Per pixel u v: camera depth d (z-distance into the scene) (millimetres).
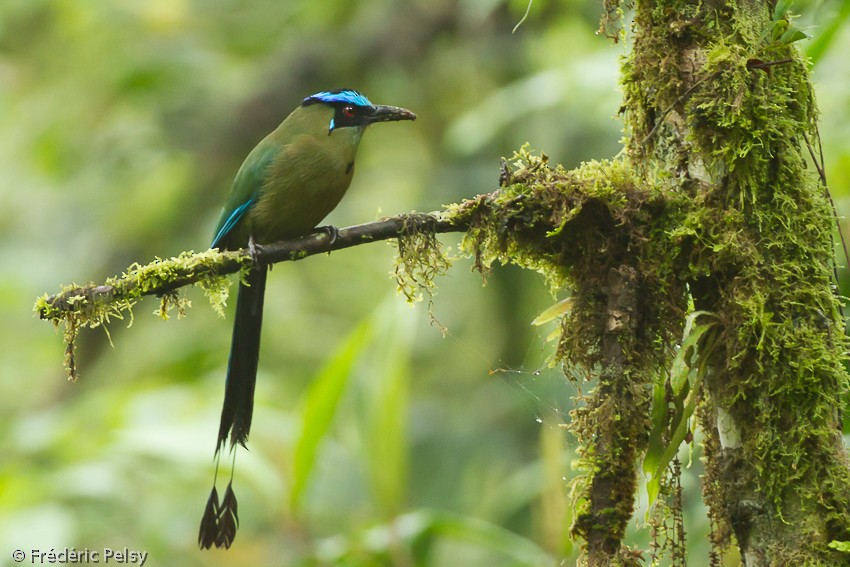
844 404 5648
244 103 17594
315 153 8695
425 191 15219
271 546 12922
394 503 9039
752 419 5586
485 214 6254
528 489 11156
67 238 17906
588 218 6051
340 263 17516
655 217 5941
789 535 5387
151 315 17469
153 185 17828
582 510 5637
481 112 13367
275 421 11906
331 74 17438
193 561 13016
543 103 12500
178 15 17766
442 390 15008
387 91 17062
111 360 17656
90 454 11750
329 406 8930
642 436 5781
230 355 8070
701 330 5668
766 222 5691
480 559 12883
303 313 17031
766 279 5645
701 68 5926
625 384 5730
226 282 6723
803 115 5941
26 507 10953
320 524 11938
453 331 14789
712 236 5746
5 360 18016
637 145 6262
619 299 5828
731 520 5582
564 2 13898
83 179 17750
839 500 5348
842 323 5766
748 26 5879
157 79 17266
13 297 17578
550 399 6660
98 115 17766
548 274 6355
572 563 7949
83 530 11664
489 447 14016
